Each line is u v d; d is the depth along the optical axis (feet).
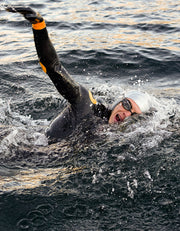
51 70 9.96
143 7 36.40
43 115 15.49
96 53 22.76
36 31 9.27
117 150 10.50
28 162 10.26
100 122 11.48
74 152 10.53
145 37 26.45
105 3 38.50
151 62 21.44
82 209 8.28
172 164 9.80
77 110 11.21
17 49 24.04
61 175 9.54
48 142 11.12
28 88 18.13
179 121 12.33
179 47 23.91
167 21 30.58
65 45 24.47
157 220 7.91
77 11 34.65
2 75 19.52
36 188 8.98
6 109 15.65
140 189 8.88
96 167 9.80
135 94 12.48
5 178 9.45
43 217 8.04
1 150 10.62
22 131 11.80
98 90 17.60
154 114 12.21
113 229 7.68
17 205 8.39
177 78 19.52
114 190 8.87
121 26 29.53
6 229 7.69
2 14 32.83
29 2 37.60
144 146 10.68
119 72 20.35
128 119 11.83
